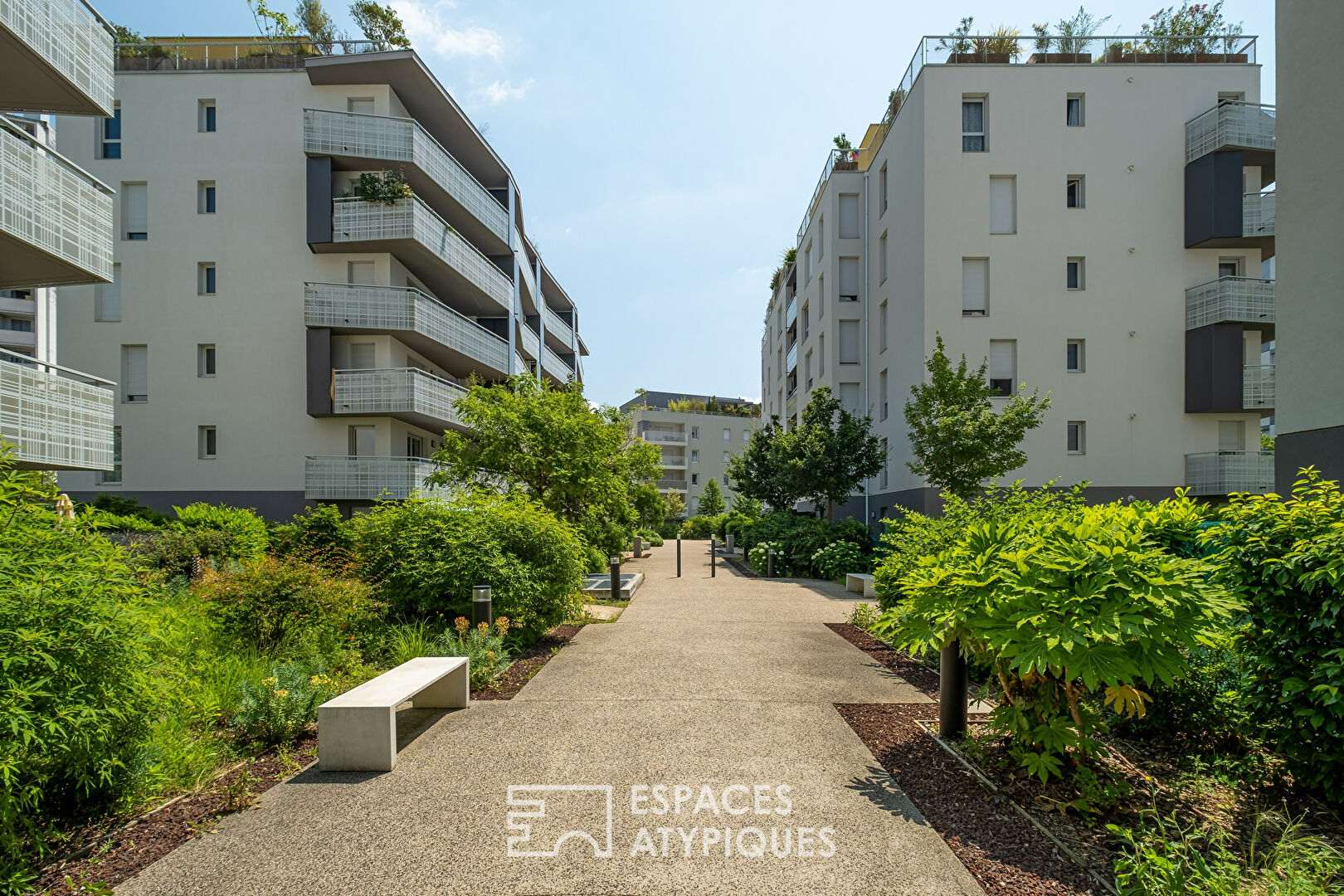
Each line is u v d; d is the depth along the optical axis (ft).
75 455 31.60
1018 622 11.79
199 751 14.28
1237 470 57.36
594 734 16.83
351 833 11.75
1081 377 60.08
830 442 64.90
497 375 82.17
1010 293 60.29
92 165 63.52
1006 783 13.33
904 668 23.77
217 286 63.10
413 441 70.03
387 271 63.57
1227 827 11.44
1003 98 60.95
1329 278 29.45
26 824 10.77
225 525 43.55
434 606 25.30
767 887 10.02
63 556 11.44
